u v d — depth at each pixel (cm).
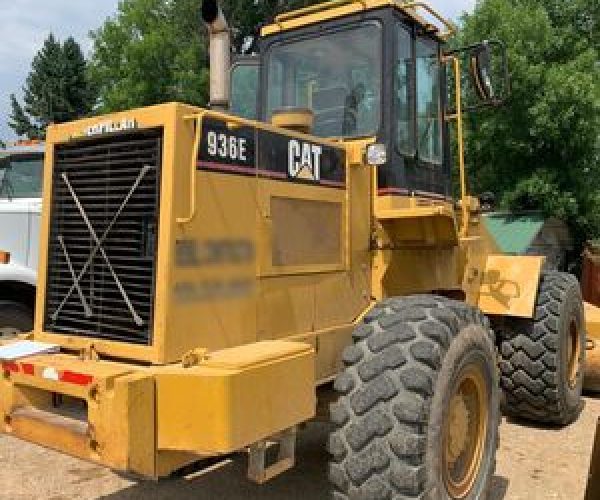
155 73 2525
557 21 1989
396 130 423
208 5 370
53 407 311
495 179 1797
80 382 285
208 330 316
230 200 325
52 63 5006
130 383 270
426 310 339
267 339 344
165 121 304
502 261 537
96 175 330
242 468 453
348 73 439
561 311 531
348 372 322
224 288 323
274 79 477
